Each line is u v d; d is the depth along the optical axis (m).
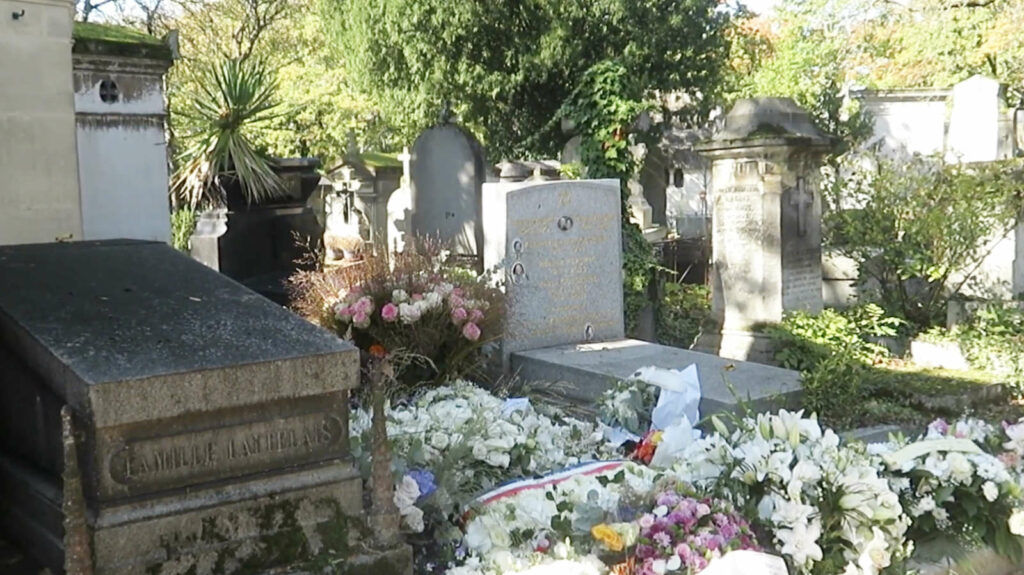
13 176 5.54
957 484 4.01
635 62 19.48
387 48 20.39
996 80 18.84
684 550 3.18
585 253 8.06
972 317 9.45
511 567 3.18
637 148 19.64
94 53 8.74
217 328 3.10
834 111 18.09
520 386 7.00
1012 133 16.95
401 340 6.41
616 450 5.21
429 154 12.23
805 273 9.83
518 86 19.86
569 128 11.94
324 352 3.00
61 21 5.64
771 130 9.49
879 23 22.64
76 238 5.76
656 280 11.44
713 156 9.79
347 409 3.10
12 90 5.51
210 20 24.09
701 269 17.02
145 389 2.68
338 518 3.02
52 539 2.91
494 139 21.02
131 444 2.70
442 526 3.51
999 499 4.02
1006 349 8.24
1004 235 10.27
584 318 8.08
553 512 3.56
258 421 2.90
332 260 12.40
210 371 2.78
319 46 25.66
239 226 9.80
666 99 24.56
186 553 2.75
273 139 23.52
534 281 7.76
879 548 3.49
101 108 8.86
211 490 2.83
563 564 3.05
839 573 3.56
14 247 3.82
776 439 3.93
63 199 5.71
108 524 2.65
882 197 10.23
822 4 22.61
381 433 3.11
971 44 21.45
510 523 3.48
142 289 3.40
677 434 4.50
